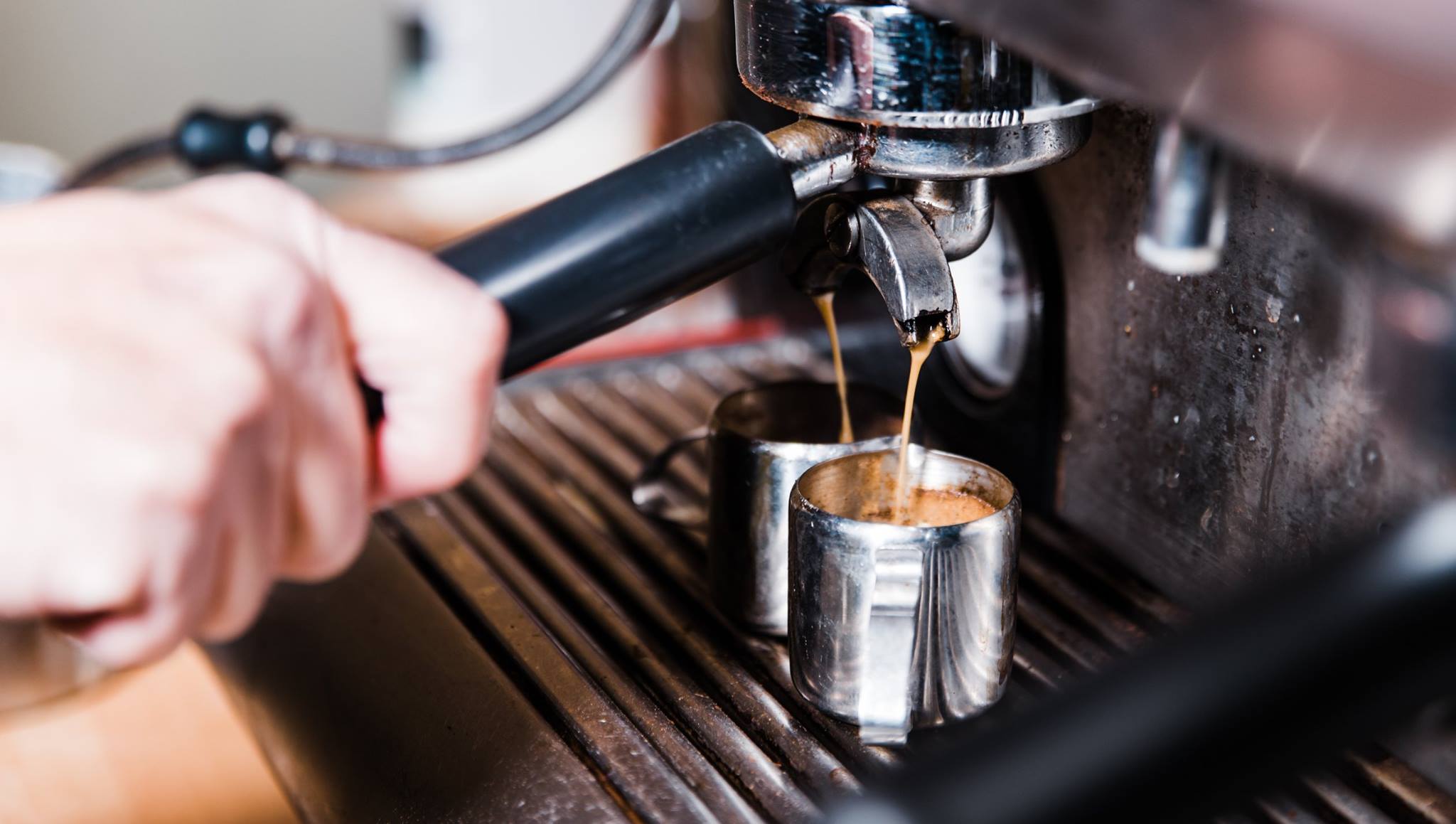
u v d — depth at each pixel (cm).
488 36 142
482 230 52
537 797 56
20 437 44
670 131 101
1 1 180
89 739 64
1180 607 65
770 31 55
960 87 54
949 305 56
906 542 57
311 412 47
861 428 67
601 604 67
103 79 189
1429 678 42
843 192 59
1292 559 60
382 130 203
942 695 59
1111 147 64
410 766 58
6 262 45
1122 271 65
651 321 94
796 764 59
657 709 61
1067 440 69
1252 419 61
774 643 64
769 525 63
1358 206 45
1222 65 46
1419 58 43
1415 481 55
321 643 64
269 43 196
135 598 44
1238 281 61
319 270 48
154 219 46
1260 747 42
